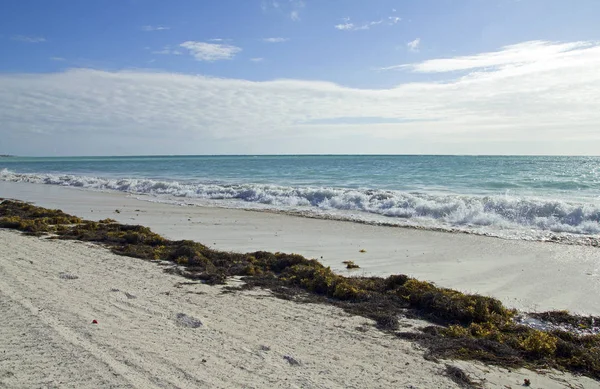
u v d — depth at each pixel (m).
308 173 48.09
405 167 56.59
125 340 5.98
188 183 36.72
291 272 10.62
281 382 5.12
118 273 9.89
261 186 30.22
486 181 33.22
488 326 7.38
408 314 8.11
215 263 11.27
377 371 5.63
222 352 5.89
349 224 17.80
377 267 11.45
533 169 48.94
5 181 44.00
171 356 5.61
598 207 17.17
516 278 10.38
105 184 35.88
